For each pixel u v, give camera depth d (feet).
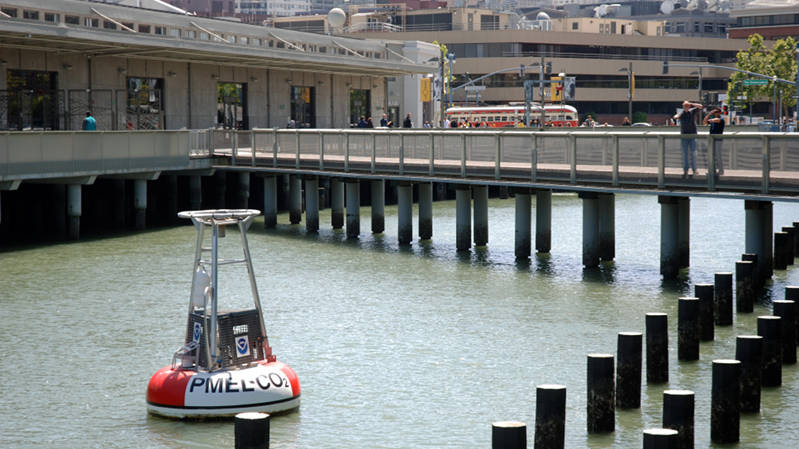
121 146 215.31
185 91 301.02
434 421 93.91
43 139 193.16
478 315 138.41
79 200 208.85
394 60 359.05
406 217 204.95
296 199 239.09
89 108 252.62
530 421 93.86
